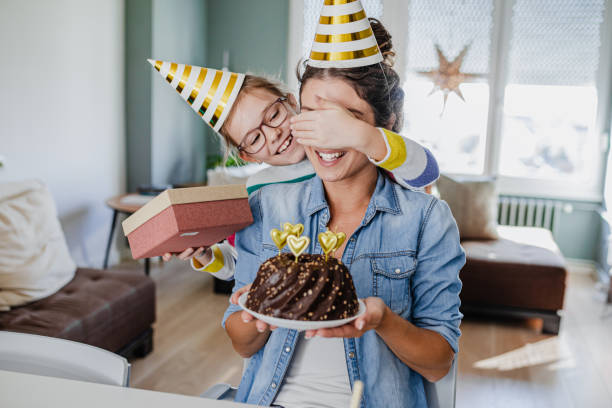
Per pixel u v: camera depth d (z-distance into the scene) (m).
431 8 4.74
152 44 4.21
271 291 0.77
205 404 0.86
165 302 3.53
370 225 1.02
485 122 4.82
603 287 4.18
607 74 4.57
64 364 1.09
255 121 1.13
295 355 1.02
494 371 2.75
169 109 4.58
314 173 1.15
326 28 0.91
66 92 3.58
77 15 3.64
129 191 4.41
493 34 4.70
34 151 3.31
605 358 2.95
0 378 0.93
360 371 0.99
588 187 4.73
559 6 4.57
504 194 4.88
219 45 5.22
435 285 1.00
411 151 0.89
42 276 2.43
